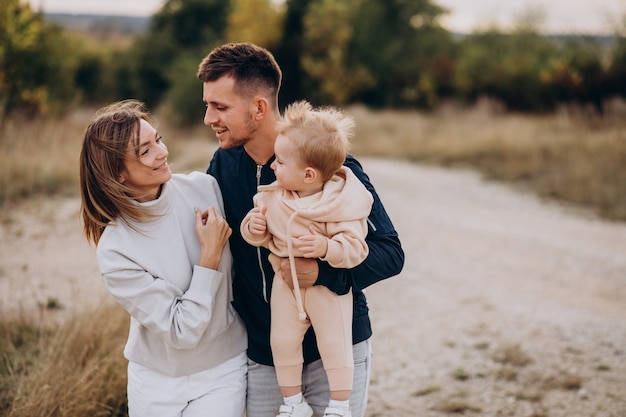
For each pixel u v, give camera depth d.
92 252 7.04
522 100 22.61
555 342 5.24
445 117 20.31
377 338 5.41
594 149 13.05
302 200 2.16
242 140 2.32
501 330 5.53
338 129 2.16
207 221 2.28
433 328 5.61
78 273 6.32
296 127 2.14
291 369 2.27
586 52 21.39
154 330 2.21
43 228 7.89
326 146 2.11
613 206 10.33
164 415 2.33
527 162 13.52
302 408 2.26
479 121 18.73
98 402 3.58
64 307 5.32
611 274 7.32
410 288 6.72
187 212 2.38
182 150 16.16
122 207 2.21
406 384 4.57
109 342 4.11
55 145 10.69
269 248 2.22
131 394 2.39
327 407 2.29
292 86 27.73
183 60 29.25
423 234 9.03
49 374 3.60
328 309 2.20
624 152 12.45
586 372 4.64
